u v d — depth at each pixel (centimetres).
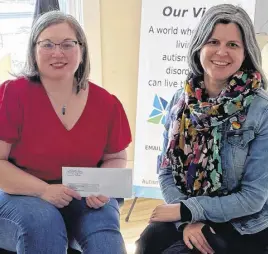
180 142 160
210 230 149
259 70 154
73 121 162
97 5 266
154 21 255
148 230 157
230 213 148
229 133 150
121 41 276
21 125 158
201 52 156
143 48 260
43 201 151
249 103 148
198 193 156
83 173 155
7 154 159
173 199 161
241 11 152
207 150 153
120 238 149
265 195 147
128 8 271
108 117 169
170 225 157
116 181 155
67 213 159
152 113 266
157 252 153
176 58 257
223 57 150
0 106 156
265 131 146
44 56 156
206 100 156
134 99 287
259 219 150
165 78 261
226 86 152
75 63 159
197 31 157
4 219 145
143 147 270
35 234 138
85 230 150
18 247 140
